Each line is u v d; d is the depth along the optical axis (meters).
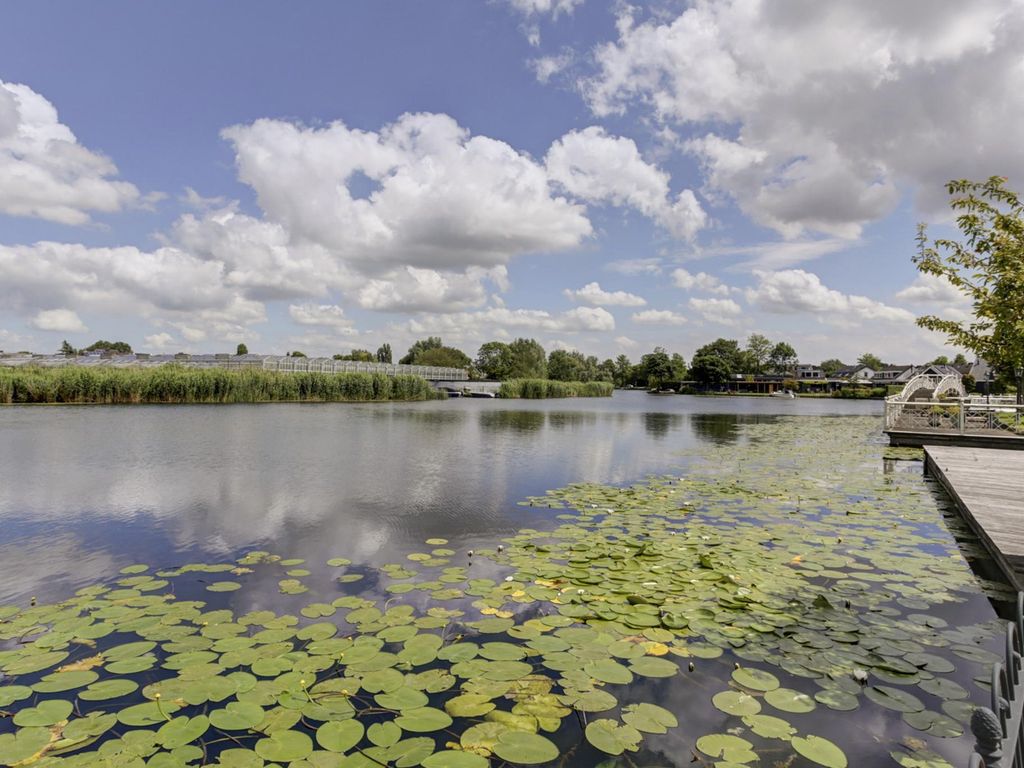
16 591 3.56
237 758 1.92
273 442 11.57
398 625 3.03
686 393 79.75
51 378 22.00
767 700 2.36
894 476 8.34
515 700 2.32
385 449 10.87
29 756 1.91
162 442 11.22
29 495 6.45
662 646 2.82
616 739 2.08
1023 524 3.98
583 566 4.07
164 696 2.30
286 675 2.48
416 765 1.91
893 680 2.51
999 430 11.91
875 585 3.70
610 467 9.07
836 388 74.38
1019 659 1.25
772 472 8.70
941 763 1.97
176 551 4.44
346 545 4.63
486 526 5.26
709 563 4.13
